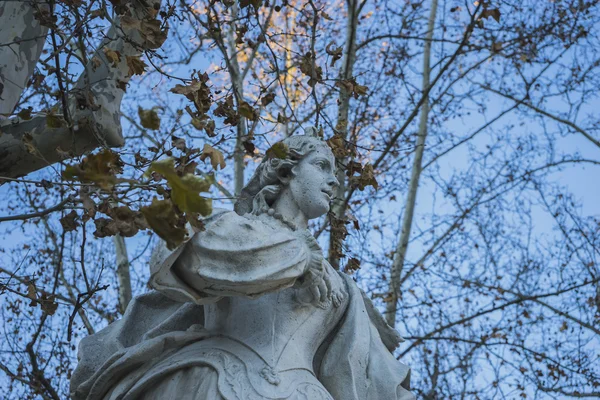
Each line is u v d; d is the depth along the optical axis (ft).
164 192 14.87
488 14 33.30
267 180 13.85
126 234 14.67
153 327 13.35
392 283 34.42
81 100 17.98
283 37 32.60
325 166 13.83
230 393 11.78
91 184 15.28
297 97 36.42
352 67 34.32
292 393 12.01
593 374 34.37
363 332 13.29
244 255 11.85
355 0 35.01
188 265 11.89
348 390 12.88
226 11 21.13
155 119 11.98
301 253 12.12
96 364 13.12
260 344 12.47
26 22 18.58
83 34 17.85
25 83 18.57
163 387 12.25
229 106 18.52
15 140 18.02
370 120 35.55
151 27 17.88
